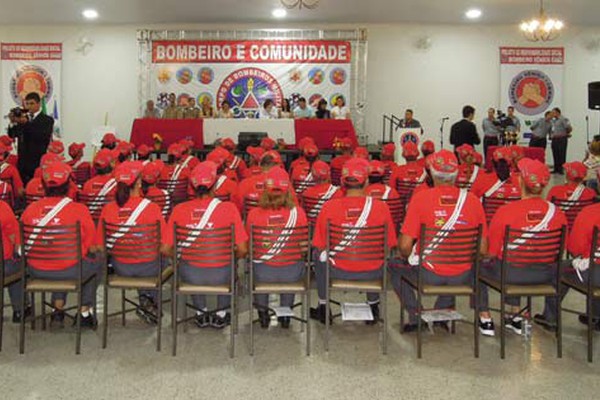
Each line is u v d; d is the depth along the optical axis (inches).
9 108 581.9
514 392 131.8
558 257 149.0
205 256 152.2
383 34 577.3
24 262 151.6
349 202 155.7
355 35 567.8
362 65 569.6
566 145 552.4
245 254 156.6
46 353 151.3
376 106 583.2
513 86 584.1
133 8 505.0
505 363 146.6
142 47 565.3
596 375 140.1
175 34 567.8
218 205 153.7
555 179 505.0
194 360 147.6
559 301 150.6
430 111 585.6
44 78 581.0
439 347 156.1
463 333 166.2
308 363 146.1
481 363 146.4
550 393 131.3
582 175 203.6
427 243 149.9
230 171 254.8
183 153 280.2
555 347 156.6
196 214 152.3
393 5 495.2
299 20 553.6
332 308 188.2
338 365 145.0
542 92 585.0
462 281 153.2
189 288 152.0
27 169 301.3
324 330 168.1
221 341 160.1
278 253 154.3
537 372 141.6
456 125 491.5
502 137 547.5
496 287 152.4
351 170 156.7
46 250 153.3
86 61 580.1
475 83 584.1
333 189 201.9
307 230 154.4
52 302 173.3
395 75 581.9
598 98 406.9
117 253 157.3
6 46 578.6
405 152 267.9
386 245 151.4
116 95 581.9
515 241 149.3
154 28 574.2
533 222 148.6
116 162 221.1
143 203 159.5
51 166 157.5
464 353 152.4
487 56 581.9
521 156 231.8
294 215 155.6
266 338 162.2
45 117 302.5
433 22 568.1
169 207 207.3
